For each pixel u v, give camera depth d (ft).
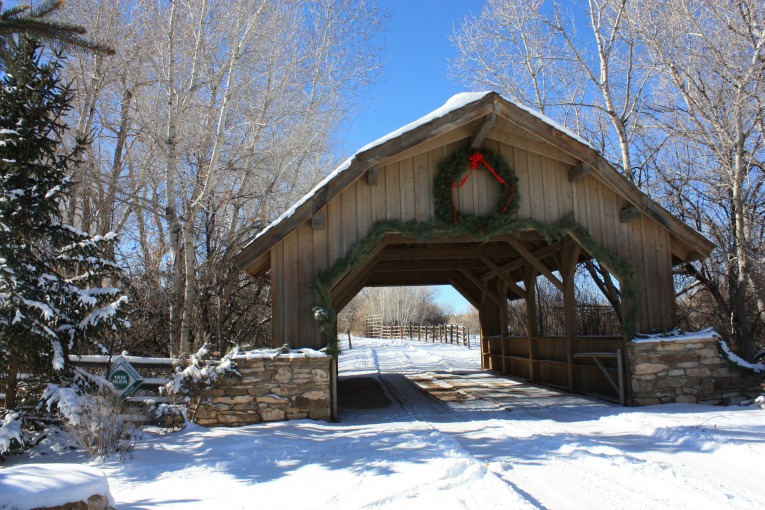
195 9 42.63
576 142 32.91
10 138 22.93
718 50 40.88
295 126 51.78
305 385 29.55
